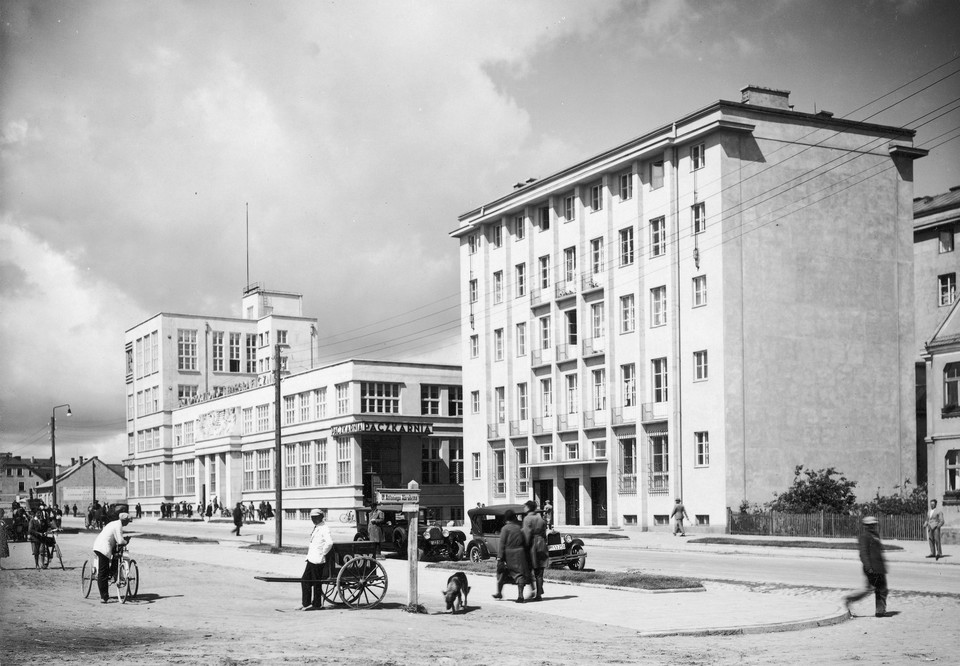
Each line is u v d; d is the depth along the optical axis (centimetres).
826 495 4844
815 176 5394
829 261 5384
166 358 12169
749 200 5219
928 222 6291
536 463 6431
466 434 7312
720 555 3853
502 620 1925
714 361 5150
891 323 5516
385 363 8075
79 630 1728
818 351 5306
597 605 2145
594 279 6138
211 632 1722
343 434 7938
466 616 1981
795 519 4719
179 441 11725
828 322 5347
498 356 7081
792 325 5256
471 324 7319
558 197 6488
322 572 2105
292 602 2238
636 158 5666
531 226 6719
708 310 5209
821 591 2378
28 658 1398
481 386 7125
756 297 5194
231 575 2959
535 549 2234
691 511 5250
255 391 9694
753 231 5216
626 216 5856
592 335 6147
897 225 5600
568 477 6278
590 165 6062
